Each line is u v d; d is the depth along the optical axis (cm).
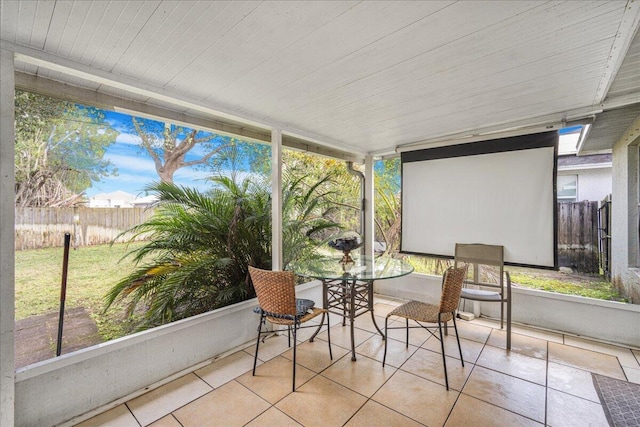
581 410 179
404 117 275
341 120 284
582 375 216
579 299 280
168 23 132
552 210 285
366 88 208
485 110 255
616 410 179
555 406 183
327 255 387
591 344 265
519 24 133
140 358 202
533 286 424
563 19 129
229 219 300
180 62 170
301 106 245
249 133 312
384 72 183
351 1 116
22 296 252
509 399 190
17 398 154
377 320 336
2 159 143
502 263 282
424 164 372
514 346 264
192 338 232
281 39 146
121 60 167
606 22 131
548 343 268
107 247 306
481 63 172
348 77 190
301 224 352
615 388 200
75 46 152
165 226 284
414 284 391
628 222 289
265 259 328
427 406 185
